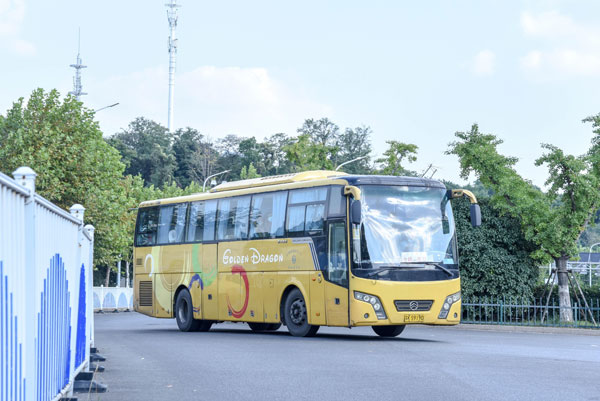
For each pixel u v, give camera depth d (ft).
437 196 71.00
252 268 79.41
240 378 42.60
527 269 105.19
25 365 23.07
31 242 23.32
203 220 87.35
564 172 99.25
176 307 91.25
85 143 143.02
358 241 67.72
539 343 69.82
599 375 43.50
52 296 28.25
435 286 68.69
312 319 71.77
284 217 75.87
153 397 36.09
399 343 66.74
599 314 98.94
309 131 463.01
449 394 35.96
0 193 19.89
